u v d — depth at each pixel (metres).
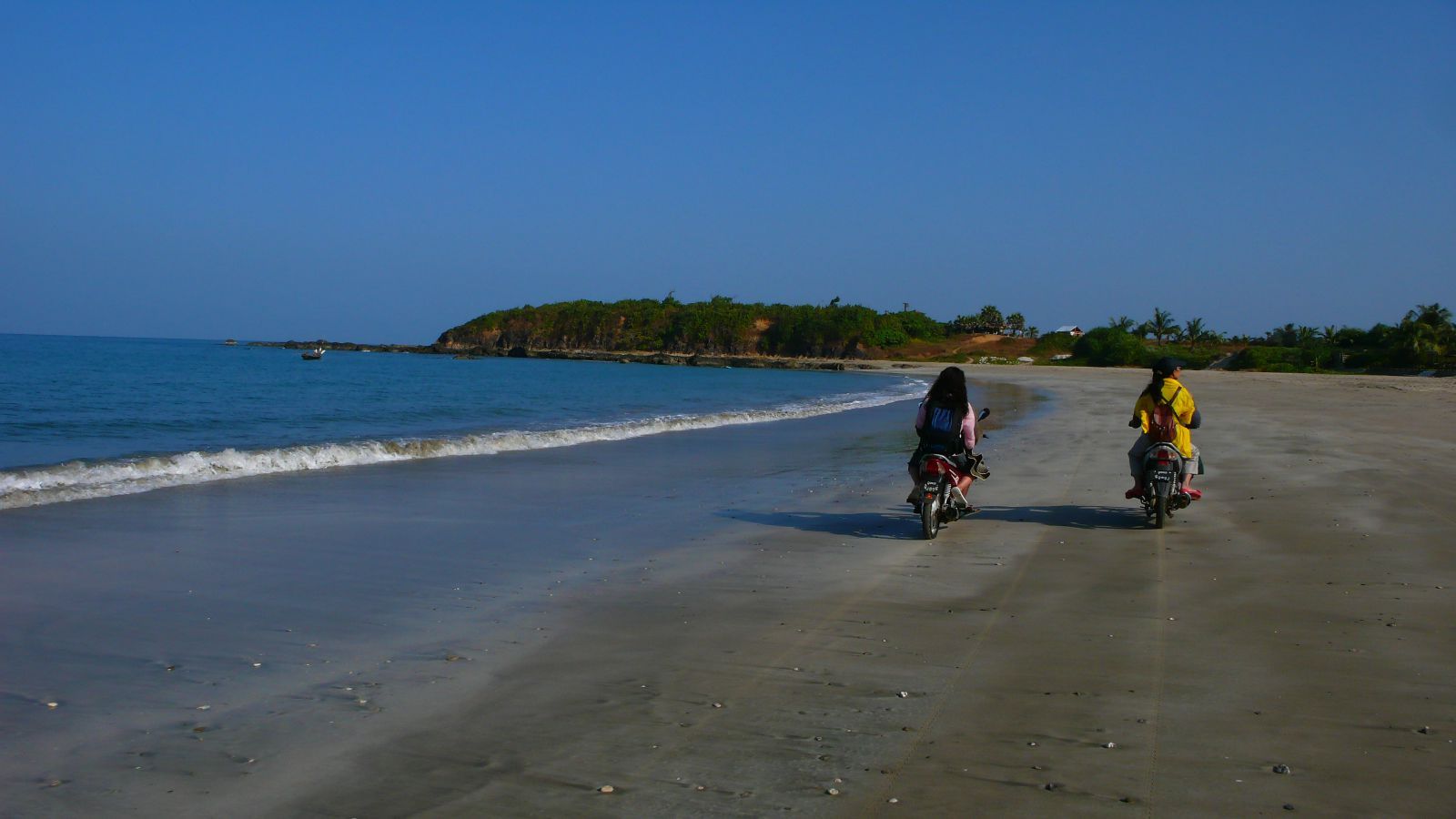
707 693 4.92
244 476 13.50
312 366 90.50
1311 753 4.10
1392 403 31.39
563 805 3.66
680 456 17.55
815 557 8.50
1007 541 9.20
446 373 79.50
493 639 5.93
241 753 4.16
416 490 12.52
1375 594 6.84
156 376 54.84
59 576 7.38
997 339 158.75
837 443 20.61
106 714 4.60
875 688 4.97
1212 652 5.54
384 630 6.12
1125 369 104.31
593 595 7.09
